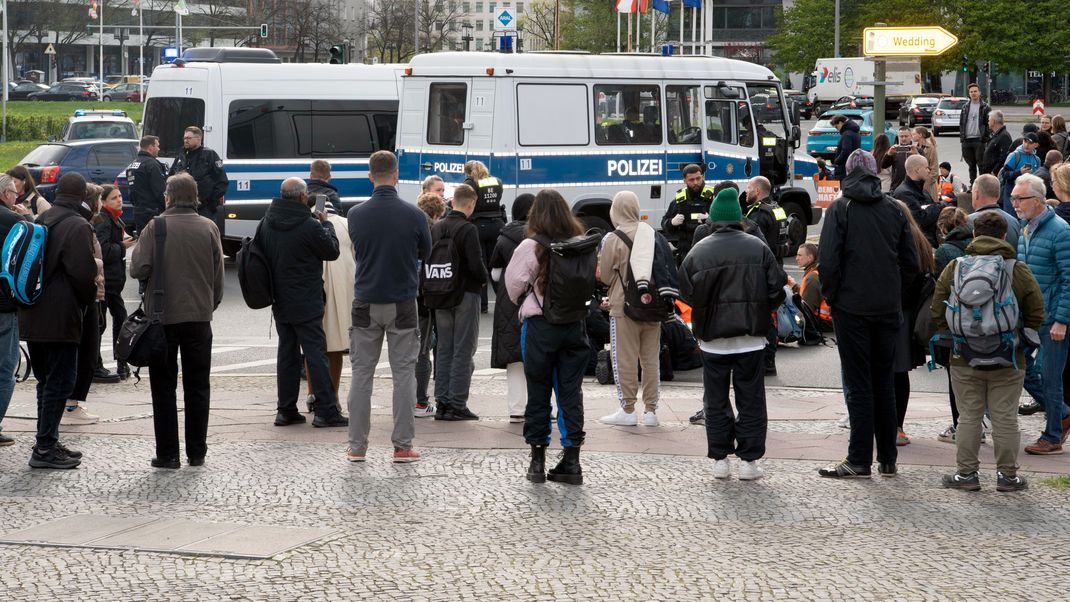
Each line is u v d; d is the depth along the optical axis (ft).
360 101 67.46
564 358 26.68
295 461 28.66
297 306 31.91
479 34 571.28
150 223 27.63
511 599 18.90
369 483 26.58
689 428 32.53
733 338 26.78
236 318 54.03
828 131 150.30
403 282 28.07
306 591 19.25
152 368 27.76
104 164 79.25
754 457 26.99
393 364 28.50
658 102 61.52
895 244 26.66
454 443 30.53
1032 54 240.53
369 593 19.16
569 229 26.35
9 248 27.27
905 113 148.56
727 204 26.76
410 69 59.93
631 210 31.60
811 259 45.16
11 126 174.09
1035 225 29.04
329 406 32.60
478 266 32.37
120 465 28.37
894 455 27.66
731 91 63.41
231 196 64.95
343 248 34.12
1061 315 28.40
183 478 27.04
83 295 27.86
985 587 19.62
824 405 35.76
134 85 305.73
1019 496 25.82
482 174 44.09
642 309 31.48
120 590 19.31
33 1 314.76
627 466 28.32
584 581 19.83
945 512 24.50
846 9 265.75
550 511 24.40
